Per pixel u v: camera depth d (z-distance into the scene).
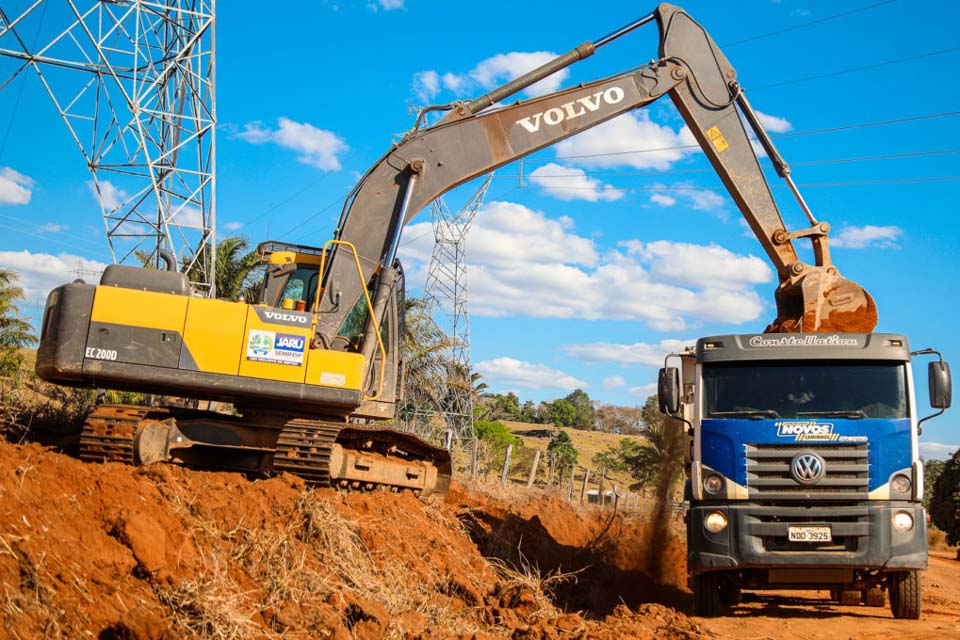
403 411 35.72
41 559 5.82
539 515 18.08
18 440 12.02
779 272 13.72
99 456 10.09
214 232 27.88
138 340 10.20
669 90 13.94
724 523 10.57
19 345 25.83
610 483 53.97
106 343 10.13
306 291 12.86
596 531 19.45
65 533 6.32
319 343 11.02
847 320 12.89
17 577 5.60
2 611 5.29
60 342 10.06
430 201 12.52
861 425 10.58
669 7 14.16
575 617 9.08
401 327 13.30
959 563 33.94
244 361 10.38
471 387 44.69
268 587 7.18
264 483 9.25
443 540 10.95
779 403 10.90
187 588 6.37
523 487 25.72
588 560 14.16
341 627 6.92
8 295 25.78
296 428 10.62
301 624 6.81
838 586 11.06
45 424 13.91
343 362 10.62
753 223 13.86
